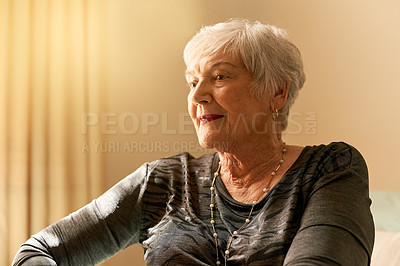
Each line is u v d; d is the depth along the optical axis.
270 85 1.92
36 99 4.46
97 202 2.05
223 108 1.90
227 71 1.89
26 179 4.41
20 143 4.43
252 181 1.93
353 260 1.47
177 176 2.04
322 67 4.17
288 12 4.25
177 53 4.51
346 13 4.12
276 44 1.94
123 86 4.51
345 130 4.12
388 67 4.03
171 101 4.50
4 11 4.48
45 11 4.49
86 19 4.53
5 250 4.36
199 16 4.48
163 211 1.97
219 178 1.98
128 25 4.54
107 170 4.46
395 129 4.00
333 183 1.69
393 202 3.22
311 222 1.57
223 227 1.81
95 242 1.97
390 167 4.01
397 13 4.01
